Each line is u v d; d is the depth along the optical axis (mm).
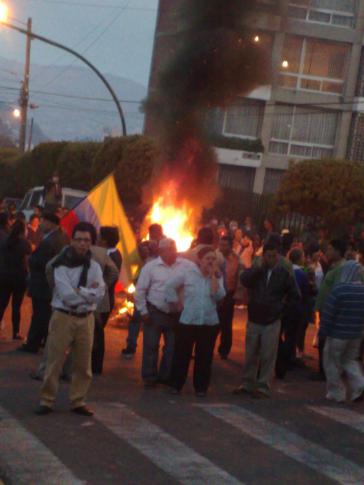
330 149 35812
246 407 9508
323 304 10734
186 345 9906
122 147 30938
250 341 10141
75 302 8180
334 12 34469
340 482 6961
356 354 10156
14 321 12664
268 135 35156
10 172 46375
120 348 12742
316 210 27297
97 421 8273
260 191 35625
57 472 6629
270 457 7551
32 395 9188
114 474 6719
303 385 11125
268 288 9969
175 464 7105
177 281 9891
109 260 10227
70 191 28766
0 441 7344
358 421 9133
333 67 35094
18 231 12297
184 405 9383
